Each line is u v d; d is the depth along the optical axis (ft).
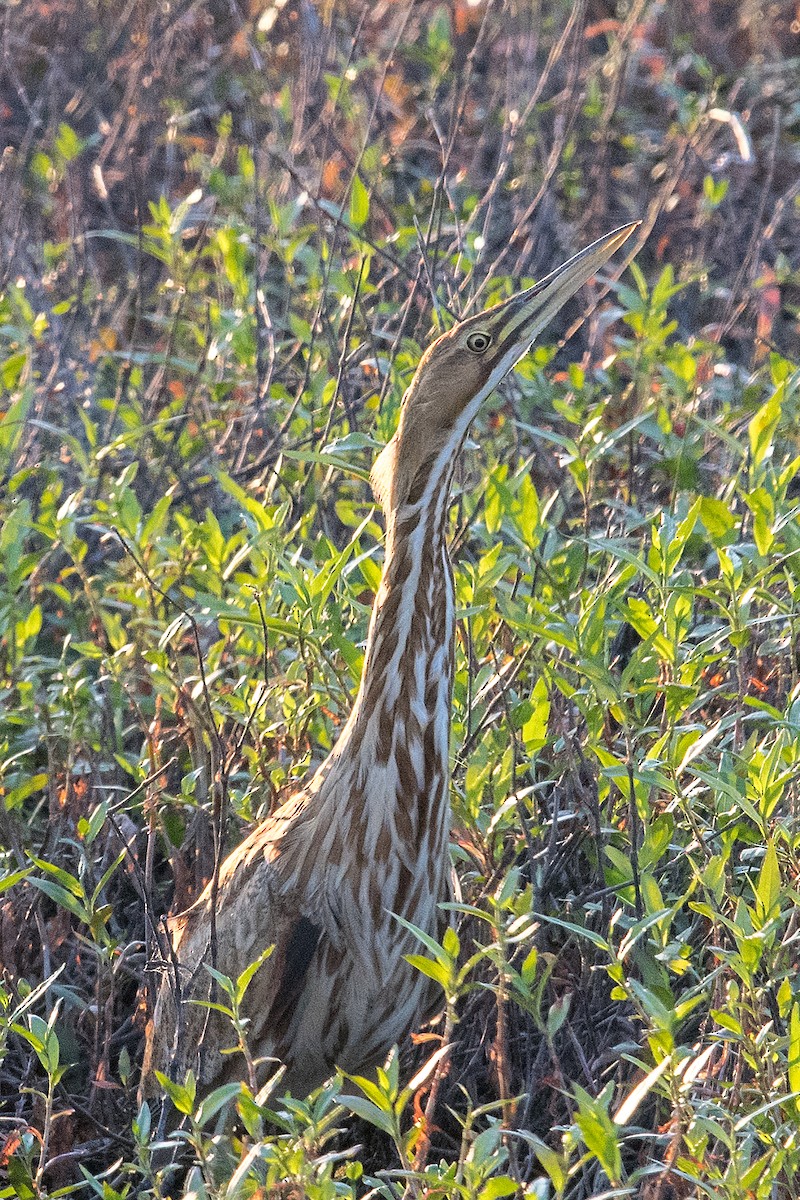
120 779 32.35
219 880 26.40
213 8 63.67
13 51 61.00
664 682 28.19
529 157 51.08
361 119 51.52
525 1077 26.73
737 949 24.23
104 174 54.34
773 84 60.75
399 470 25.41
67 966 29.53
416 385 25.59
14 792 28.45
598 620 26.20
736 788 23.75
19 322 42.98
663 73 59.21
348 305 39.01
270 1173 19.26
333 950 25.53
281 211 41.73
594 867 27.35
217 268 48.08
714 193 47.60
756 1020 22.11
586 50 60.70
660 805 27.43
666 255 52.37
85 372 44.27
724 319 46.26
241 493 30.45
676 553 25.89
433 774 25.17
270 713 30.60
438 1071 20.71
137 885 28.50
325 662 28.81
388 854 25.13
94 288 48.44
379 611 25.25
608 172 53.83
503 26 58.70
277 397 40.63
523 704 27.04
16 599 34.60
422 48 57.62
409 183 56.08
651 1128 25.93
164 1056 26.81
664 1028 19.85
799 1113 20.48
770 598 25.89
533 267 48.34
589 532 33.27
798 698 25.96
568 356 47.78
